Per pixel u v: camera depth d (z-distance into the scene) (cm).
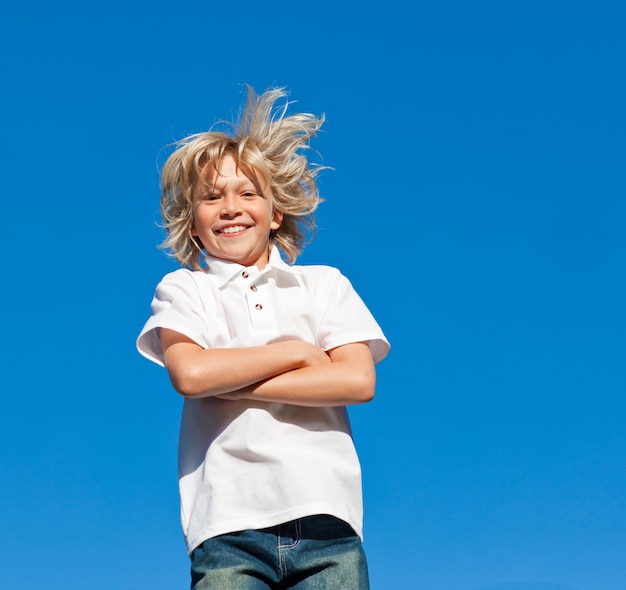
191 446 332
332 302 359
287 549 306
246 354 319
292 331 343
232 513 309
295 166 399
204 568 307
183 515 324
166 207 391
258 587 303
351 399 323
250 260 370
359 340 347
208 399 331
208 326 345
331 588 304
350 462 325
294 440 319
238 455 318
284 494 309
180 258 390
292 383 318
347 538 313
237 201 368
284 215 405
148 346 346
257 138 395
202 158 375
